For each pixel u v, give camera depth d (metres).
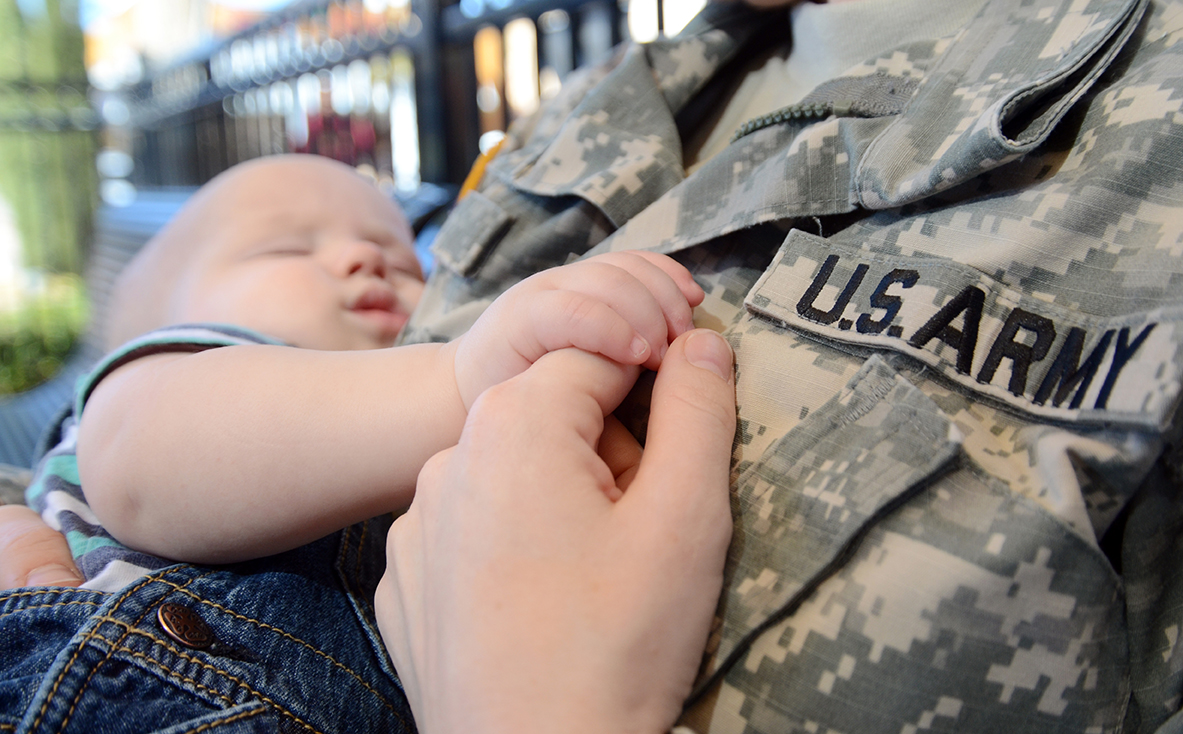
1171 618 0.38
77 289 4.20
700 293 0.47
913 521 0.35
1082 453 0.34
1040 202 0.40
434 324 0.62
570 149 0.66
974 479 0.35
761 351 0.44
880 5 0.58
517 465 0.34
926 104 0.47
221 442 0.46
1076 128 0.43
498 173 0.71
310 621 0.48
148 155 4.80
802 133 0.51
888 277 0.42
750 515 0.38
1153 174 0.38
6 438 1.94
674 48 0.70
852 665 0.33
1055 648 0.34
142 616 0.44
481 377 0.43
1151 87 0.40
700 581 0.33
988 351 0.38
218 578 0.48
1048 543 0.33
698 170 0.57
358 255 0.80
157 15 5.71
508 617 0.31
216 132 4.04
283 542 0.47
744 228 0.50
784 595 0.35
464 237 0.67
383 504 0.46
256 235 0.82
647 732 0.30
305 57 3.09
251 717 0.42
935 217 0.44
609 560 0.32
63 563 0.54
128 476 0.48
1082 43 0.43
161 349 0.59
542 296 0.42
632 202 0.60
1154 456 0.34
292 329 0.75
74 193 4.77
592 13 1.90
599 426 0.38
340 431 0.45
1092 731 0.35
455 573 0.33
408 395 0.45
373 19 2.84
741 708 0.34
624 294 0.42
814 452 0.38
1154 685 0.37
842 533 0.35
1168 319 0.34
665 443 0.36
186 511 0.47
